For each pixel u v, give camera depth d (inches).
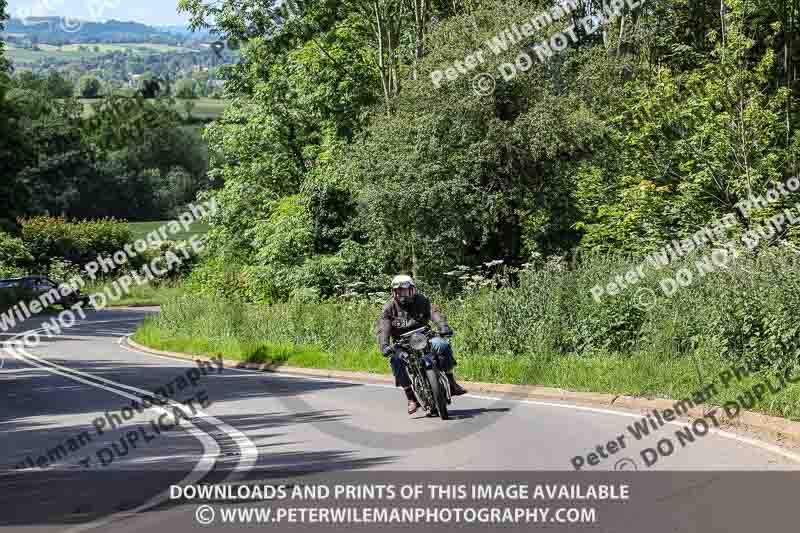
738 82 2672.2
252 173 4269.2
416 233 3112.7
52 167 7741.1
